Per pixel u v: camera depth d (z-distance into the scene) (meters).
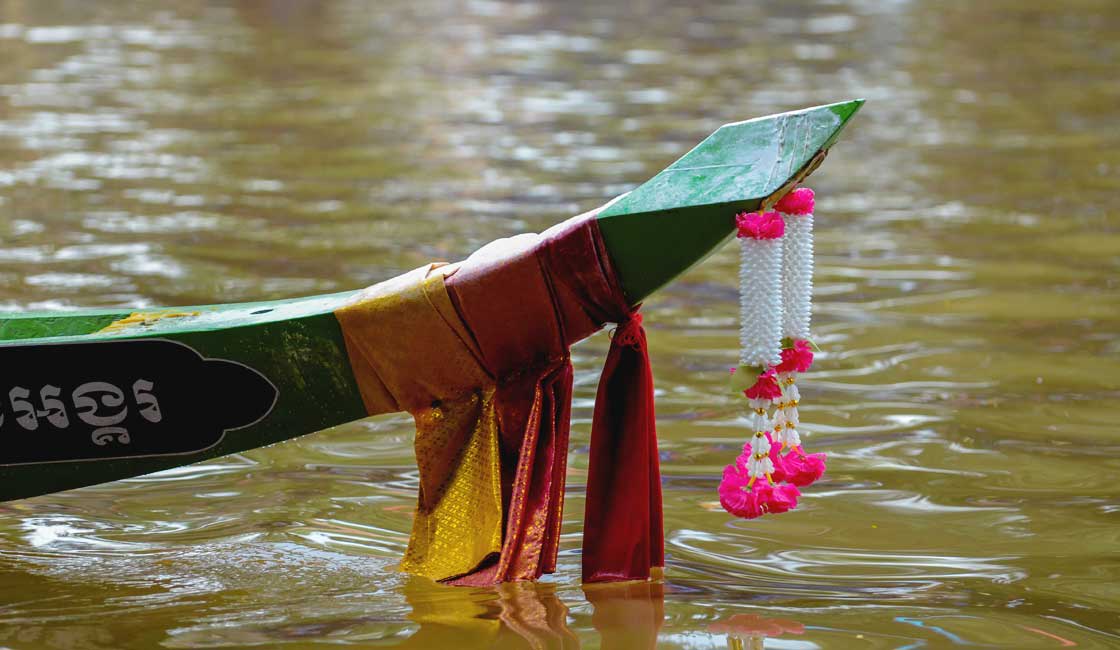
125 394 5.43
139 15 29.33
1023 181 14.59
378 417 7.82
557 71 22.55
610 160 15.48
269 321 5.38
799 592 5.39
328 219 12.47
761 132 5.18
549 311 5.34
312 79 21.41
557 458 5.49
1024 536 6.00
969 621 5.11
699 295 10.45
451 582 5.45
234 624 5.08
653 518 5.59
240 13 30.30
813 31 27.97
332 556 5.79
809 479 5.30
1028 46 25.83
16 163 14.77
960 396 7.94
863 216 13.03
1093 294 10.20
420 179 14.38
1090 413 7.63
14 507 6.39
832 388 8.11
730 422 7.57
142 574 5.59
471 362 5.42
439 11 31.33
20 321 5.89
